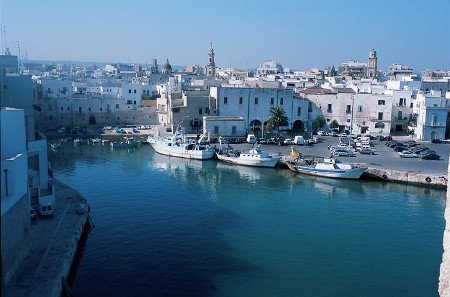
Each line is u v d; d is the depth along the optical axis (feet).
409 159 284.82
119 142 353.92
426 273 133.39
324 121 389.19
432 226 174.19
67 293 113.70
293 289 121.70
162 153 320.09
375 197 215.92
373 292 121.60
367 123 385.29
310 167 259.19
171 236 158.51
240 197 212.43
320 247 151.33
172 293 117.70
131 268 131.85
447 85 497.87
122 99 437.17
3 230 103.55
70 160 294.46
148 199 205.26
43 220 152.66
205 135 345.92
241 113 372.17
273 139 344.08
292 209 194.49
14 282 107.96
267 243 153.99
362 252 147.74
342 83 540.11
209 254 143.23
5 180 106.11
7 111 118.11
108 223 170.40
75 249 136.05
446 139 355.36
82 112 422.41
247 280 126.00
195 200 205.36
